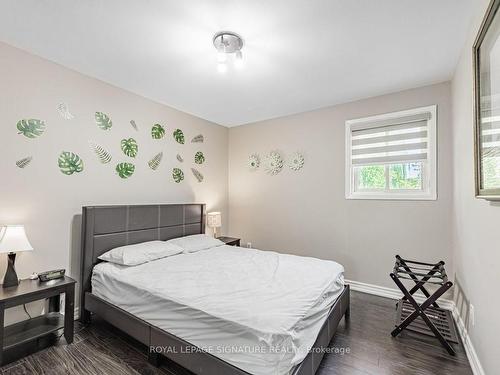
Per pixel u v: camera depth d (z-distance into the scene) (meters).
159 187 3.28
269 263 2.42
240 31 1.89
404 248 2.88
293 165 3.70
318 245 3.45
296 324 1.37
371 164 3.11
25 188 2.15
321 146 3.47
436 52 2.16
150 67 2.43
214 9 1.67
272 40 2.00
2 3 1.62
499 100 1.22
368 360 1.81
